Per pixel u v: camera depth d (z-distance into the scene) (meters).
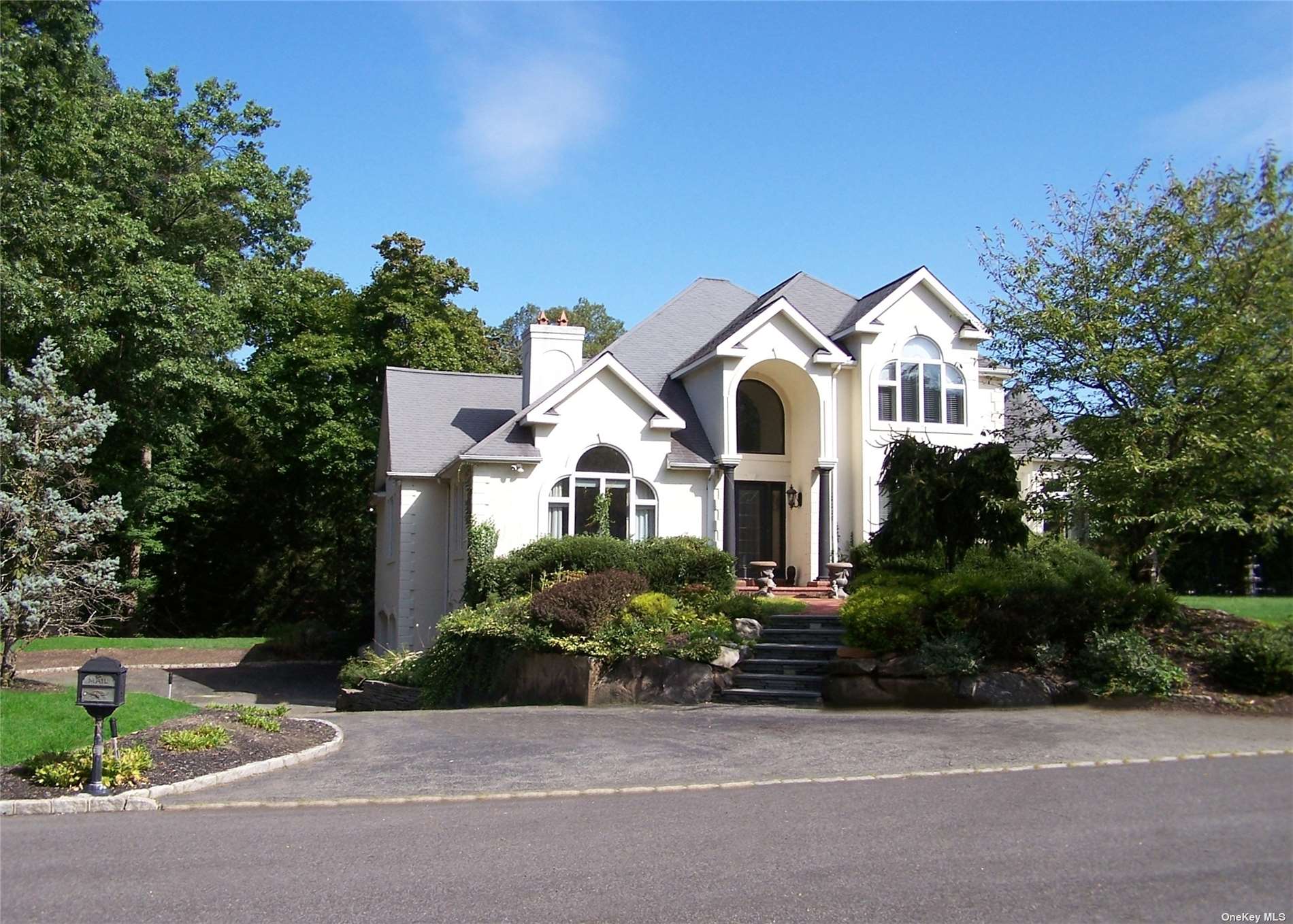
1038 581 17.30
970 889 7.14
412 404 29.53
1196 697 14.68
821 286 30.83
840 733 13.48
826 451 26.28
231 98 38.28
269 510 43.62
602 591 18.52
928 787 10.20
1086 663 15.62
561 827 9.03
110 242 25.98
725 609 19.50
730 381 25.92
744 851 8.16
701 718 15.23
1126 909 6.75
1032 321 17.81
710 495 25.66
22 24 24.36
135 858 8.27
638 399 25.11
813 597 23.83
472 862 8.02
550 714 16.14
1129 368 16.59
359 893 7.32
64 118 25.12
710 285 32.09
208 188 33.31
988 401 28.88
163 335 27.62
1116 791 9.77
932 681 15.84
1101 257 17.67
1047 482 17.97
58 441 16.39
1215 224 16.16
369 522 44.31
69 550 16.30
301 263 41.75
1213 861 7.66
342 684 24.83
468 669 20.58
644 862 7.91
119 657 33.19
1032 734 12.82
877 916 6.69
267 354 41.34
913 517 18.44
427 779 11.26
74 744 12.08
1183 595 30.27
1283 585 29.72
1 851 8.54
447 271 43.47
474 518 23.77
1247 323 15.49
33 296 23.28
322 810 9.98
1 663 16.44
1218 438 15.68
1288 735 12.50
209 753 12.04
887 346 27.11
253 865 8.02
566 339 27.75
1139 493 16.59
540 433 24.31
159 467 37.59
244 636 43.28
